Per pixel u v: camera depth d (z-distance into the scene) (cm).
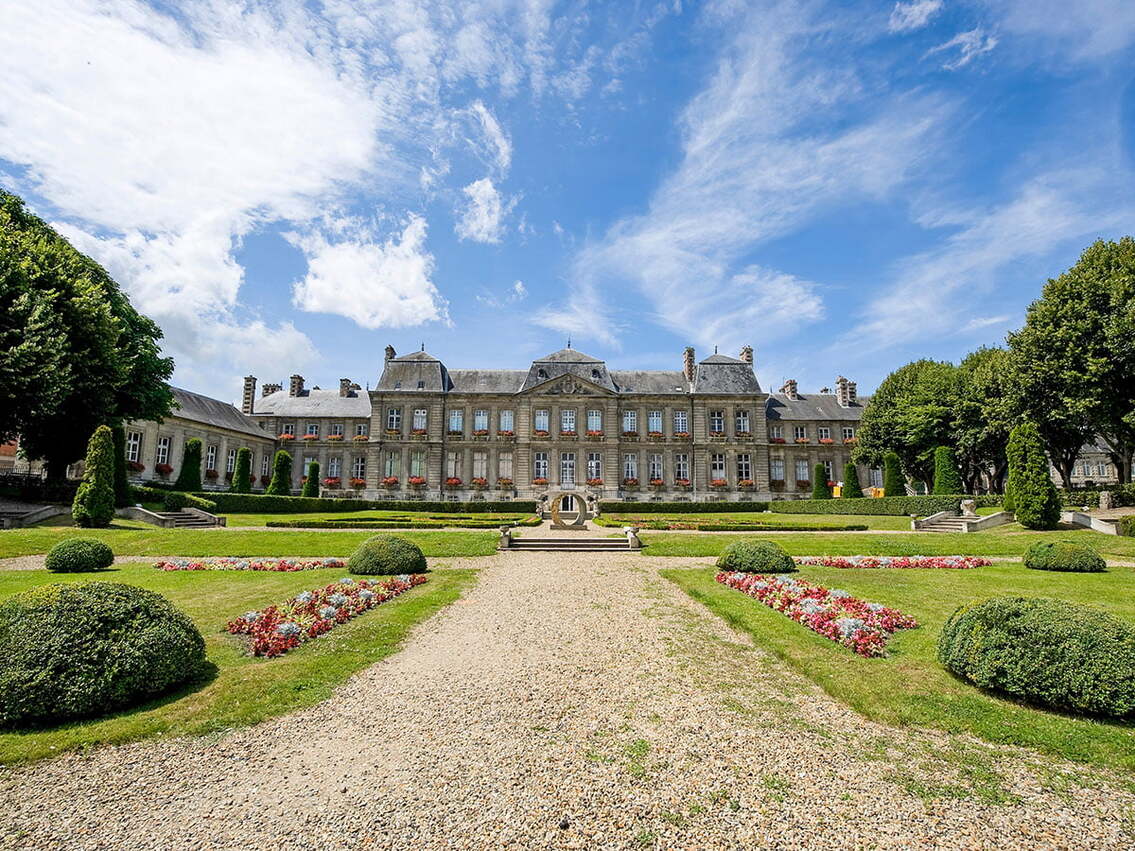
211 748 568
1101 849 422
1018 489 2411
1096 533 2194
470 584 1429
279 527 2633
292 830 438
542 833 432
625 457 5159
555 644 922
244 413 5650
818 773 522
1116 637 638
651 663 827
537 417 5128
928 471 4528
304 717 640
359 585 1304
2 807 470
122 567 1633
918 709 652
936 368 4531
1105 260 2995
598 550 2091
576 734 598
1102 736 585
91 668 621
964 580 1422
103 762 540
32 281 2378
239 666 796
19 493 2761
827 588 1247
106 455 2325
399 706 672
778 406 5775
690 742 580
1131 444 2972
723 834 432
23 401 2305
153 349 3209
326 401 5819
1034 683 648
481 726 618
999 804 477
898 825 447
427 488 5044
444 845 418
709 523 2930
